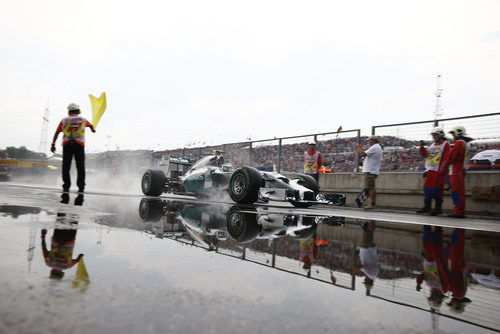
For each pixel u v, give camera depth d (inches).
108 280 25.6
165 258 36.0
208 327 17.4
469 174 267.0
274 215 124.0
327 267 38.2
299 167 479.8
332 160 494.9
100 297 21.4
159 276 28.0
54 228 51.9
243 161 447.5
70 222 60.6
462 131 229.3
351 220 127.5
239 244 52.2
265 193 182.2
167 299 22.0
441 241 75.7
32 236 43.7
